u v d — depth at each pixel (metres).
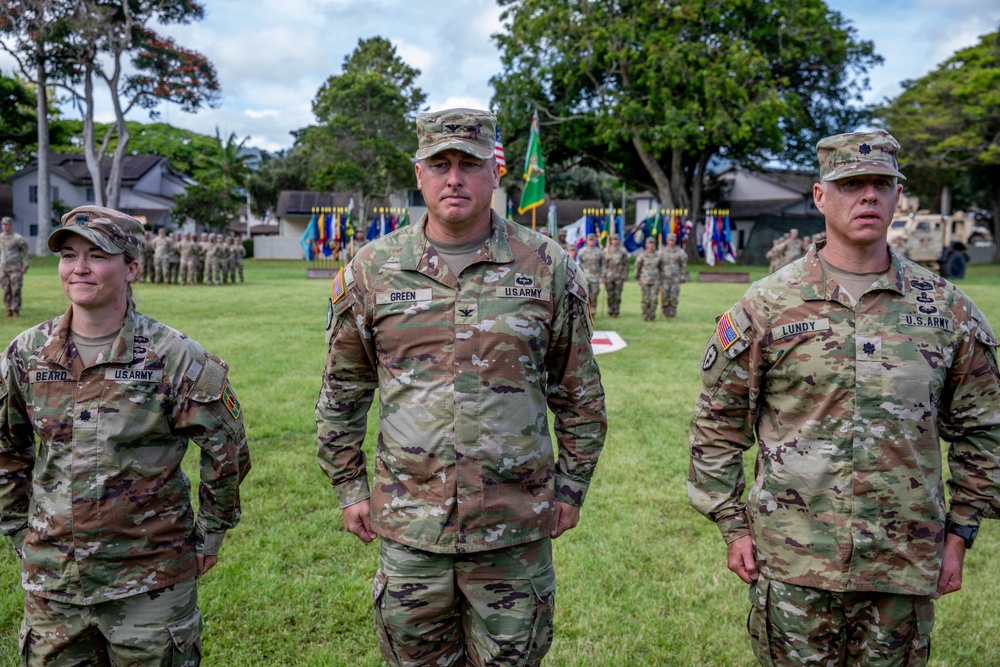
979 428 2.23
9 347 2.29
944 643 3.26
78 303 2.21
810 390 2.24
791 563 2.26
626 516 4.54
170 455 2.35
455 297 2.28
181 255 22.97
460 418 2.26
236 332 11.89
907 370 2.18
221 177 50.38
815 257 2.32
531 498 2.32
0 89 42.47
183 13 35.84
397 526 2.30
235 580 3.68
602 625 3.36
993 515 2.24
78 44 34.50
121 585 2.26
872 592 2.22
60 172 49.06
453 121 2.23
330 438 2.49
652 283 13.97
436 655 2.38
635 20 32.25
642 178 39.69
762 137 32.16
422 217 2.42
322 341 11.02
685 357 10.06
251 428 6.26
